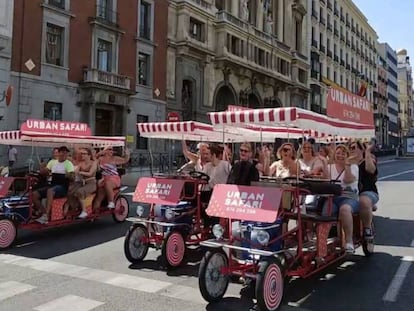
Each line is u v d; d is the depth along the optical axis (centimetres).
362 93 1245
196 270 688
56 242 884
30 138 959
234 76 3934
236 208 570
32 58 2292
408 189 1912
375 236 934
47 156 2267
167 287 598
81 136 1084
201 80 3534
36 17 2311
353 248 659
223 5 3866
